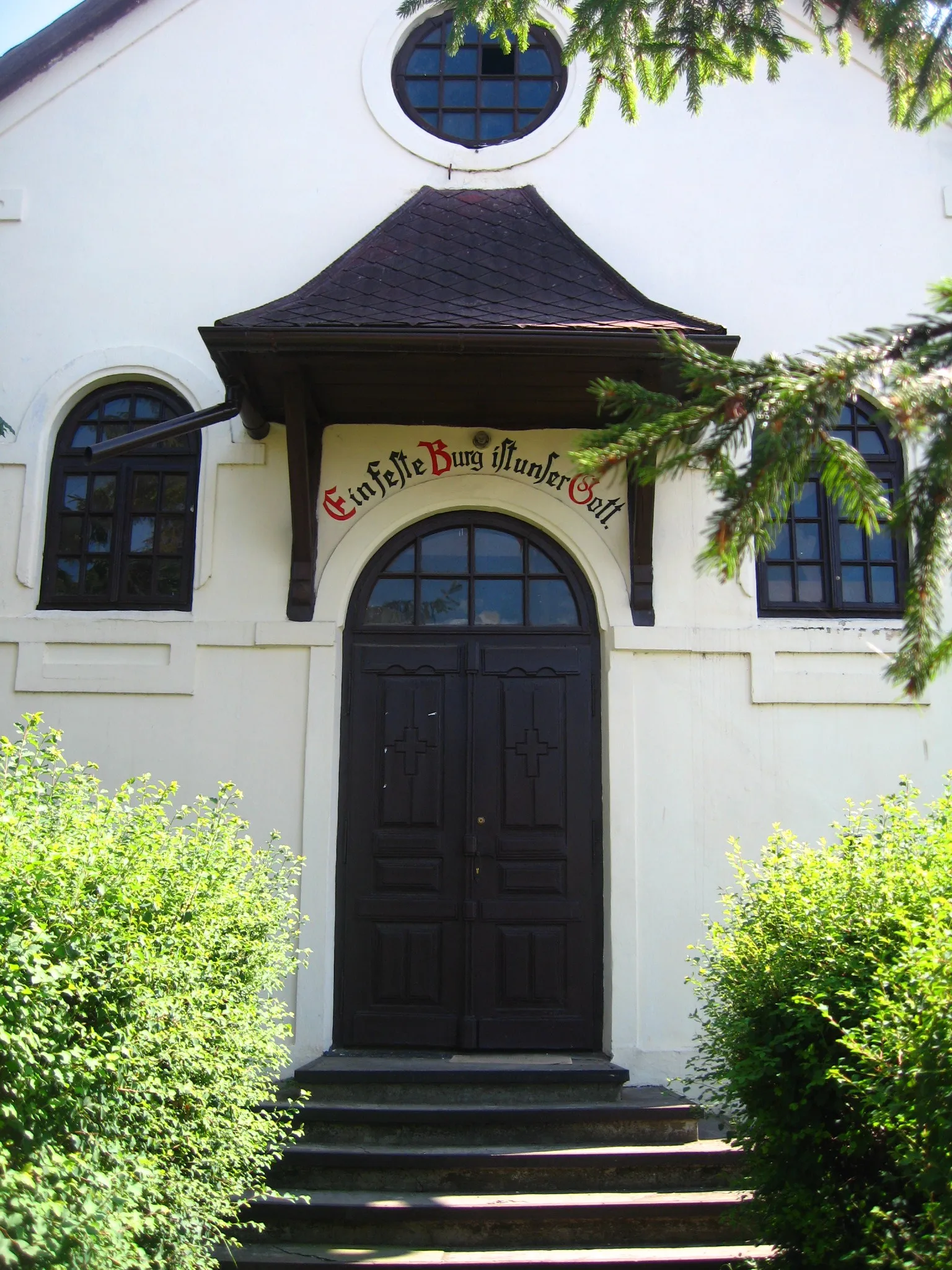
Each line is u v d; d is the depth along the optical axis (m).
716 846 7.23
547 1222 5.52
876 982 4.11
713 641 7.43
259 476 7.62
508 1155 5.84
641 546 7.41
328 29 8.32
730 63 5.39
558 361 6.70
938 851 4.67
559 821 7.36
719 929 5.28
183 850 4.92
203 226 8.03
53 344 7.87
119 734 7.34
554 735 7.46
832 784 7.34
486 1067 6.61
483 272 7.41
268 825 7.20
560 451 7.64
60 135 8.13
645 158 8.15
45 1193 3.07
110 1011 3.68
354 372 6.89
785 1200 4.40
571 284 7.34
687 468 3.12
